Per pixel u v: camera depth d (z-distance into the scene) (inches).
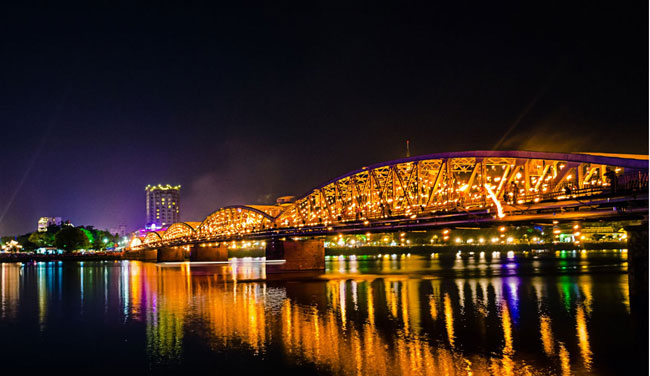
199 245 7785.4
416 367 1289.4
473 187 2402.8
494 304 2159.2
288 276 4015.8
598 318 1795.0
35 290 3415.4
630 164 1648.6
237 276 4296.3
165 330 1830.7
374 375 1243.2
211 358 1439.5
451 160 2559.1
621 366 1255.5
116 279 4333.2
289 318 1974.7
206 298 2689.5
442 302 2258.9
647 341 1358.3
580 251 7559.1
